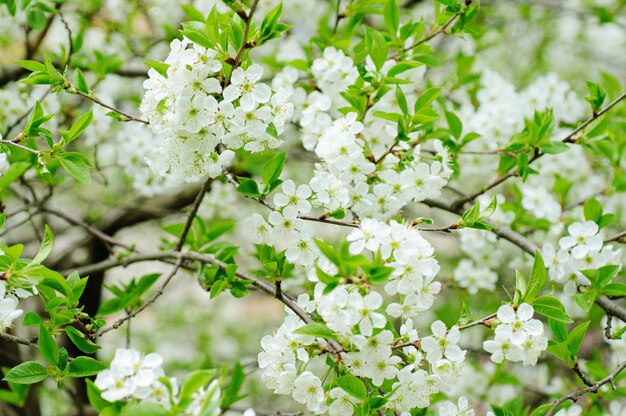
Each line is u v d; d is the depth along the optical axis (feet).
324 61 4.91
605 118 4.86
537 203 5.15
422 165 4.56
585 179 5.53
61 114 5.39
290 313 4.47
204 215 5.56
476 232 5.25
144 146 5.30
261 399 6.52
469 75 5.41
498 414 4.58
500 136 5.26
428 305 4.31
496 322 4.34
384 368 4.27
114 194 6.84
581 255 4.66
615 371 4.45
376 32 4.65
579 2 7.20
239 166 5.46
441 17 4.89
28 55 5.41
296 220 4.41
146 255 4.93
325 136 4.56
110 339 7.43
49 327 4.39
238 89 4.35
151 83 4.41
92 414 5.41
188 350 7.48
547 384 5.82
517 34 7.38
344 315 4.18
